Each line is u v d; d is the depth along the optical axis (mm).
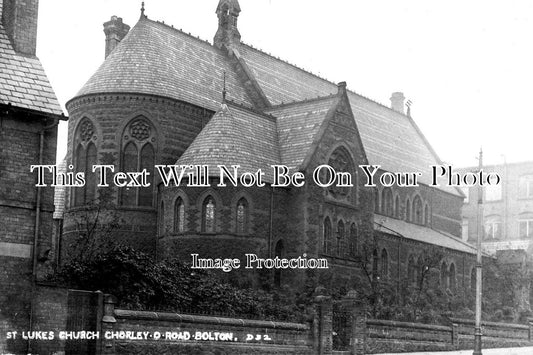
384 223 66812
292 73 71375
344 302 42469
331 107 55406
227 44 66500
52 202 28719
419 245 66438
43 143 28656
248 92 63688
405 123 86562
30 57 29500
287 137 55469
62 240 55094
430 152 85875
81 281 35188
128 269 36000
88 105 54438
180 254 48938
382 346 43875
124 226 52812
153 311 31500
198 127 56125
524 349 53281
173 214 49750
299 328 38219
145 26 58188
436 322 51469
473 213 103625
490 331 54562
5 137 28016
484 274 74250
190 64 59812
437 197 79562
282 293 49875
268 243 50406
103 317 29328
